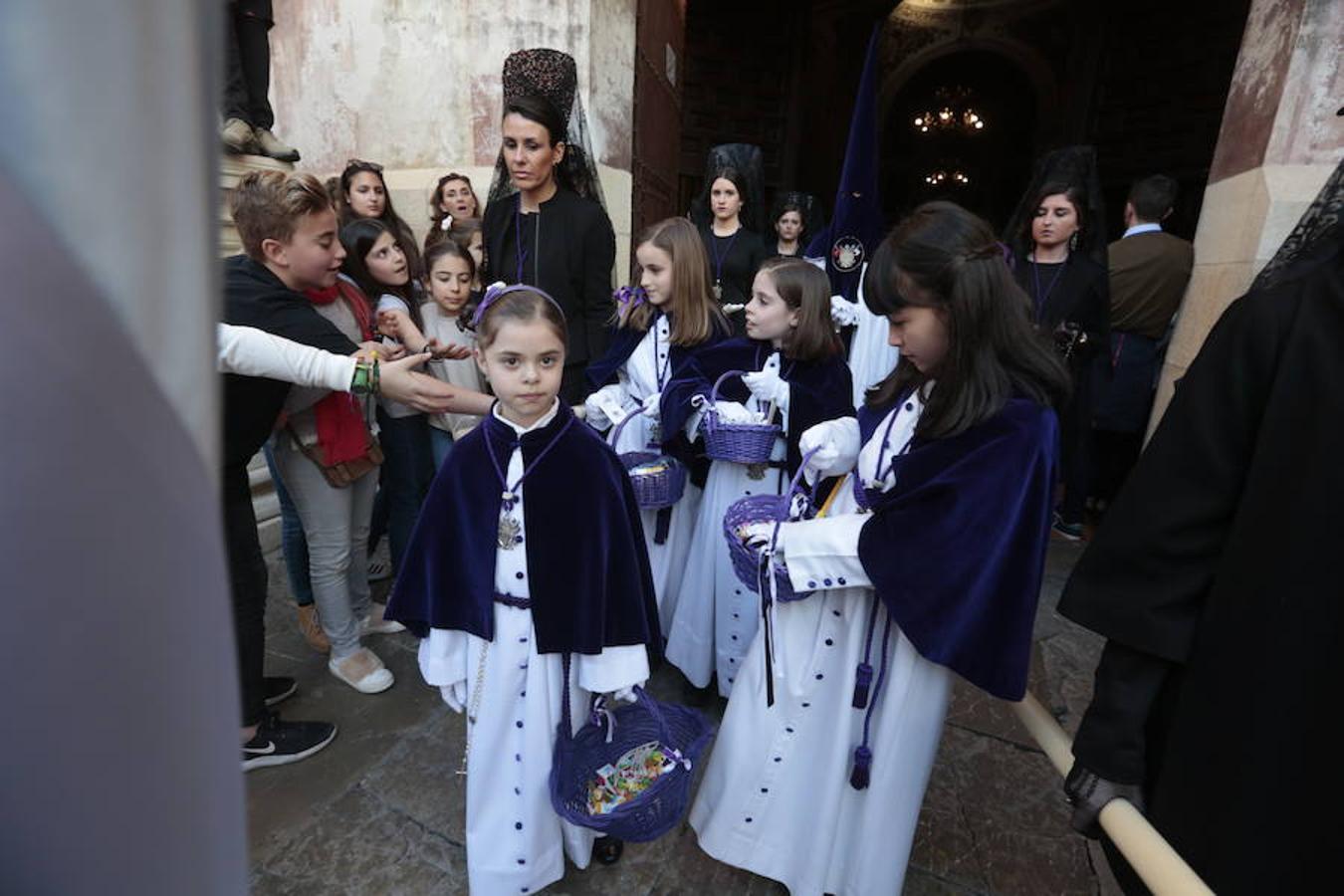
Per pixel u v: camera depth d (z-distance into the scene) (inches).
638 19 174.1
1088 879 67.3
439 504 57.2
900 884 57.3
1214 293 133.3
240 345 61.4
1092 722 38.7
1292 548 30.6
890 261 47.7
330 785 75.8
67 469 8.6
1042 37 431.8
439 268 100.5
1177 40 352.2
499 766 57.9
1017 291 46.6
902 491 50.1
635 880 65.7
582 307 101.1
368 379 65.0
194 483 10.2
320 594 88.1
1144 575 35.8
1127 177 379.9
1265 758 31.6
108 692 9.8
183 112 9.2
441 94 150.1
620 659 57.5
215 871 11.9
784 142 447.8
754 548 57.1
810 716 58.1
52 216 8.2
